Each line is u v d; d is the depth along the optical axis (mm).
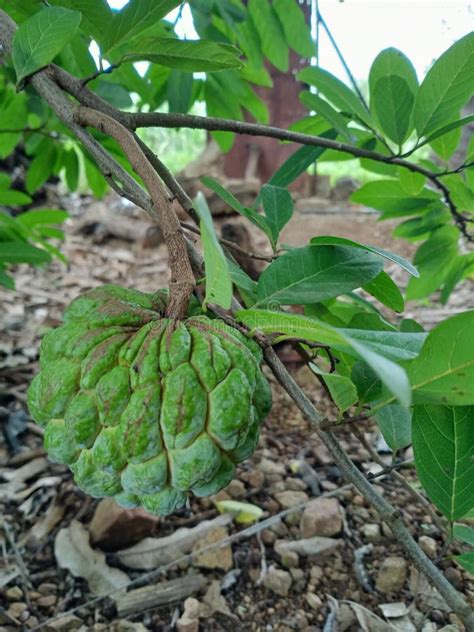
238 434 157
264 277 184
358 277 185
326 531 348
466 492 178
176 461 157
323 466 420
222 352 156
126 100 348
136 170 174
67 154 493
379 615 300
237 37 399
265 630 296
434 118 245
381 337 152
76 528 354
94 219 950
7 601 314
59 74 220
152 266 866
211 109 434
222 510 368
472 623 164
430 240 380
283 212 235
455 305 696
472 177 325
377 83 256
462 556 196
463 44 218
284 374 171
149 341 159
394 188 349
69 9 210
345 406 173
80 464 169
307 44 406
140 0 199
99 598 311
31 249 411
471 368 146
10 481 405
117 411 156
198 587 318
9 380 532
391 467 196
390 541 345
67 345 169
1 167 971
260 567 332
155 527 353
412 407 176
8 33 229
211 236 118
